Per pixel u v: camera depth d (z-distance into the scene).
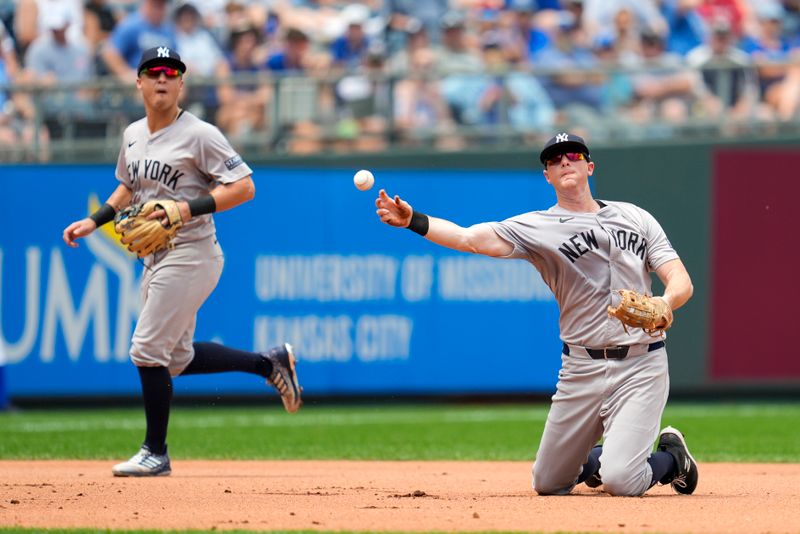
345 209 51.28
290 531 17.17
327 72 56.84
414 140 53.84
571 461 21.98
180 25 58.16
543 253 21.58
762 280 53.06
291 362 27.66
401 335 51.47
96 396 49.25
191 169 25.41
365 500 21.44
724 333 52.84
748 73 54.75
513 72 54.16
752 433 41.22
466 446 37.12
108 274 49.34
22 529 17.31
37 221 49.06
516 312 52.03
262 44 60.00
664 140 52.78
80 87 51.44
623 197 52.72
